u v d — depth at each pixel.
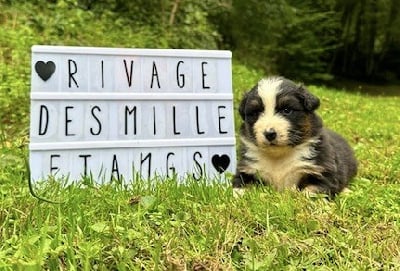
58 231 0.52
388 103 2.79
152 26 1.95
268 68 3.20
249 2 2.77
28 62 1.42
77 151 0.77
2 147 0.92
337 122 1.73
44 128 0.76
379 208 0.69
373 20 4.62
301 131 0.76
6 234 0.53
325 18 3.93
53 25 1.68
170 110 0.83
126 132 0.80
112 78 0.80
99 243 0.51
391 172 0.95
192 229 0.57
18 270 0.44
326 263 0.52
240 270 0.49
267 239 0.55
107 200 0.64
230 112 0.87
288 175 0.78
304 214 0.63
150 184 0.72
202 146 0.84
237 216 0.61
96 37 1.73
